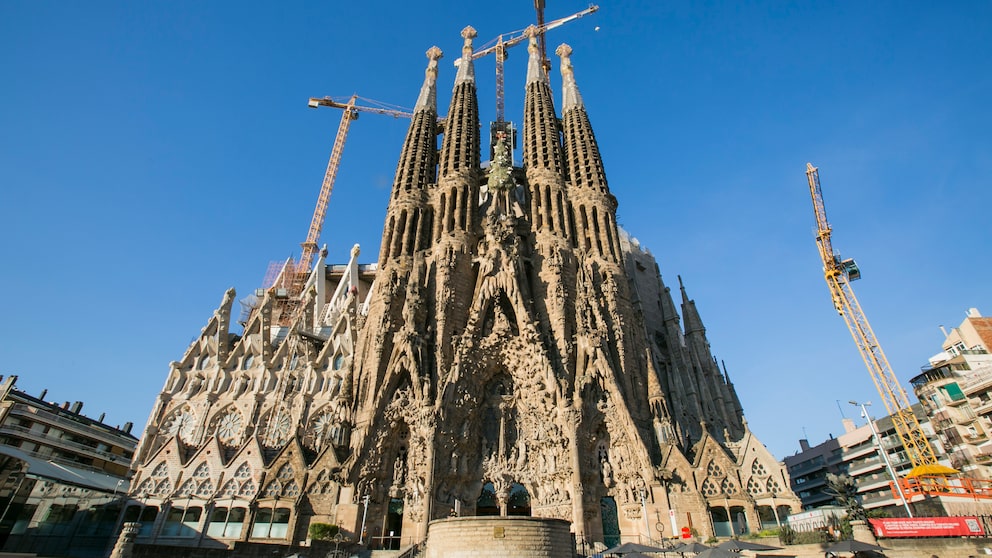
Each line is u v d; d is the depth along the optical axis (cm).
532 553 3117
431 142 8562
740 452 5422
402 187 7775
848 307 9894
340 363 7600
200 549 4347
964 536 3678
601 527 5147
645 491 5088
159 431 7312
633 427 5366
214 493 5500
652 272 9812
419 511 5175
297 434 5841
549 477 5456
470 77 9388
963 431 8050
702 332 8769
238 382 7638
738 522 4991
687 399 7512
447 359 6012
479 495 5600
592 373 5778
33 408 8700
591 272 6694
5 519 5806
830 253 10188
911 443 8969
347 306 8169
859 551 3506
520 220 7456
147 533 5369
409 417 5678
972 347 9100
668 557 4228
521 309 6203
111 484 5838
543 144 8294
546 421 5684
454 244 6962
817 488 11800
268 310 8344
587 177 7812
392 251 7112
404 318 6312
